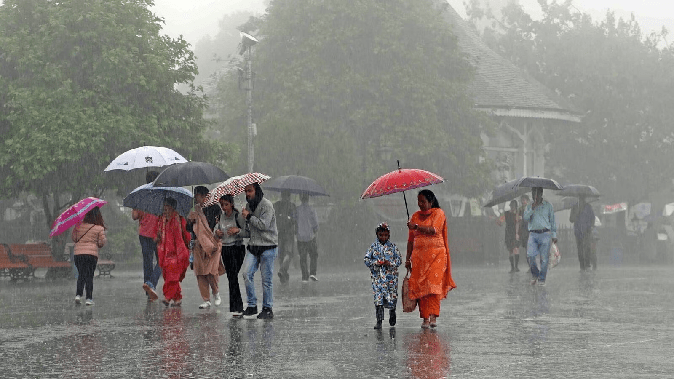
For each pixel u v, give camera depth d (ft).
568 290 75.97
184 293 75.25
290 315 55.93
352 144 141.79
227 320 53.26
